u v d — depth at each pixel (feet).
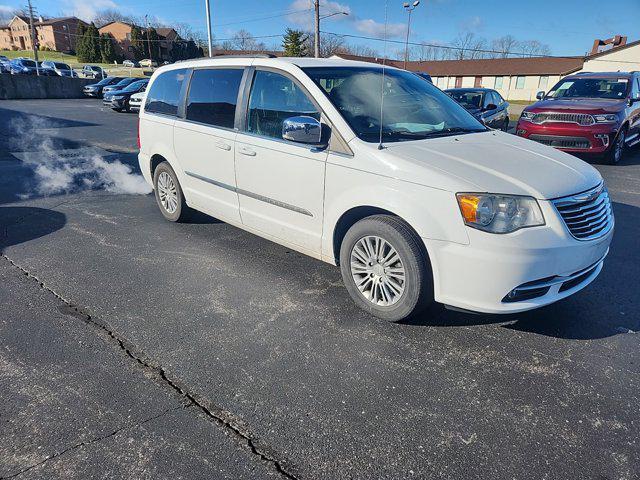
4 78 99.71
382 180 10.22
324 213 11.55
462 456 7.21
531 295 9.60
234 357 9.65
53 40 292.20
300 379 8.98
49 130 48.55
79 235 16.90
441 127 12.66
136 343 10.13
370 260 10.96
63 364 9.37
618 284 13.03
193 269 13.98
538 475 6.88
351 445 7.41
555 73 171.94
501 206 9.10
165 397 8.45
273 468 6.96
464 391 8.67
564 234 9.30
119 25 283.59
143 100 18.49
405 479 6.81
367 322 11.04
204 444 7.38
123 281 13.15
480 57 198.59
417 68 199.62
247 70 13.70
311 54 140.05
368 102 12.15
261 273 13.75
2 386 8.69
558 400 8.44
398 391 8.66
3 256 14.89
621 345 10.12
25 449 7.23
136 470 6.88
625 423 7.89
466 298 9.59
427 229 9.61
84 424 7.77
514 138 12.89
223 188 14.69
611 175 27.55
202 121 15.21
